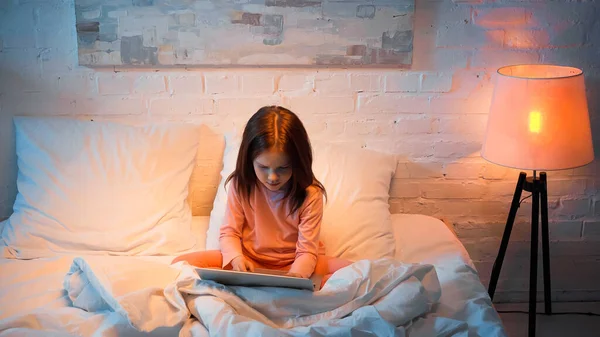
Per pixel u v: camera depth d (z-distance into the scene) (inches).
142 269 72.6
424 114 98.7
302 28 92.4
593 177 102.6
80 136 92.4
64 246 86.7
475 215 104.5
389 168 97.0
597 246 106.4
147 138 93.4
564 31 95.5
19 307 71.9
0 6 91.7
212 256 81.3
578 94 85.6
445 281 77.4
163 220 89.7
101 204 88.7
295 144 74.2
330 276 77.2
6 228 88.9
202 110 97.4
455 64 96.3
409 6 92.0
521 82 85.2
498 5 94.1
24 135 92.8
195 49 93.0
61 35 93.3
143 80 95.7
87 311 69.6
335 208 89.3
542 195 92.9
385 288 70.2
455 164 101.5
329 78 96.3
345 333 63.5
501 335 66.8
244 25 92.0
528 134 86.0
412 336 66.1
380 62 94.4
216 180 101.3
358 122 98.7
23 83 95.3
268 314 68.4
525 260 106.8
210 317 64.9
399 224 94.3
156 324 65.5
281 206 79.7
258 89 96.5
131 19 91.4
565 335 99.4
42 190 89.4
